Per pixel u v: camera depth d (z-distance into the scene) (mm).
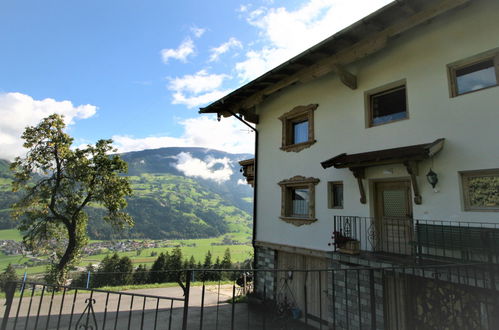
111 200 20594
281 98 9688
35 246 19172
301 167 8555
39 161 19141
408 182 6266
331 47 6801
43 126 18953
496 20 5191
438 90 5801
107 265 35375
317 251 7641
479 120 5176
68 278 20516
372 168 6699
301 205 8688
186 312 3307
